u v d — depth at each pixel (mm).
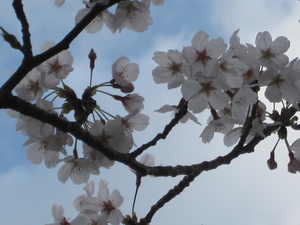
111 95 940
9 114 920
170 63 947
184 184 924
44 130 911
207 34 923
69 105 914
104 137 910
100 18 946
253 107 943
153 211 926
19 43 831
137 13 936
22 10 836
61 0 926
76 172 938
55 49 835
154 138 903
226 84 921
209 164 917
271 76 941
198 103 929
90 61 929
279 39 946
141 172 881
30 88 909
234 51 918
